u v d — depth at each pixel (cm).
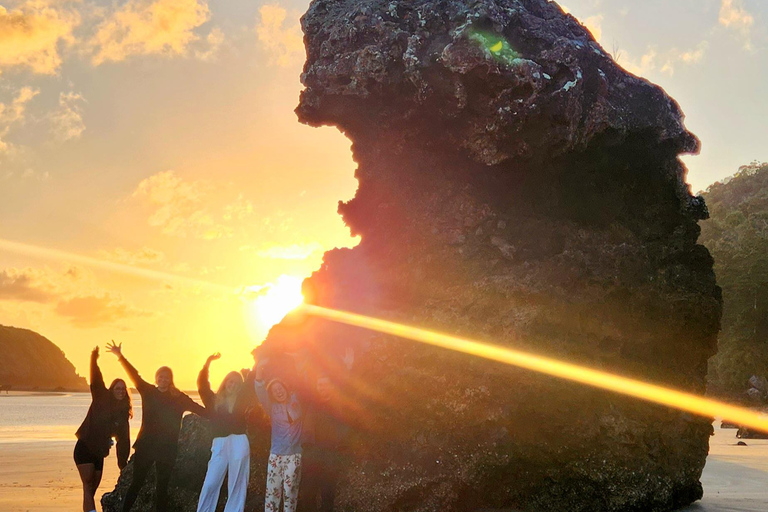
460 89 1019
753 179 17662
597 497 970
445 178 1109
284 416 897
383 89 1068
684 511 1088
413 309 1034
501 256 1055
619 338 1035
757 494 1324
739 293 9631
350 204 1202
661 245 1107
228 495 934
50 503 1234
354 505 909
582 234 1081
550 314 977
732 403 8644
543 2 1158
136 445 988
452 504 909
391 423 938
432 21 1048
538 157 1055
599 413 988
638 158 1123
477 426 925
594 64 1071
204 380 999
